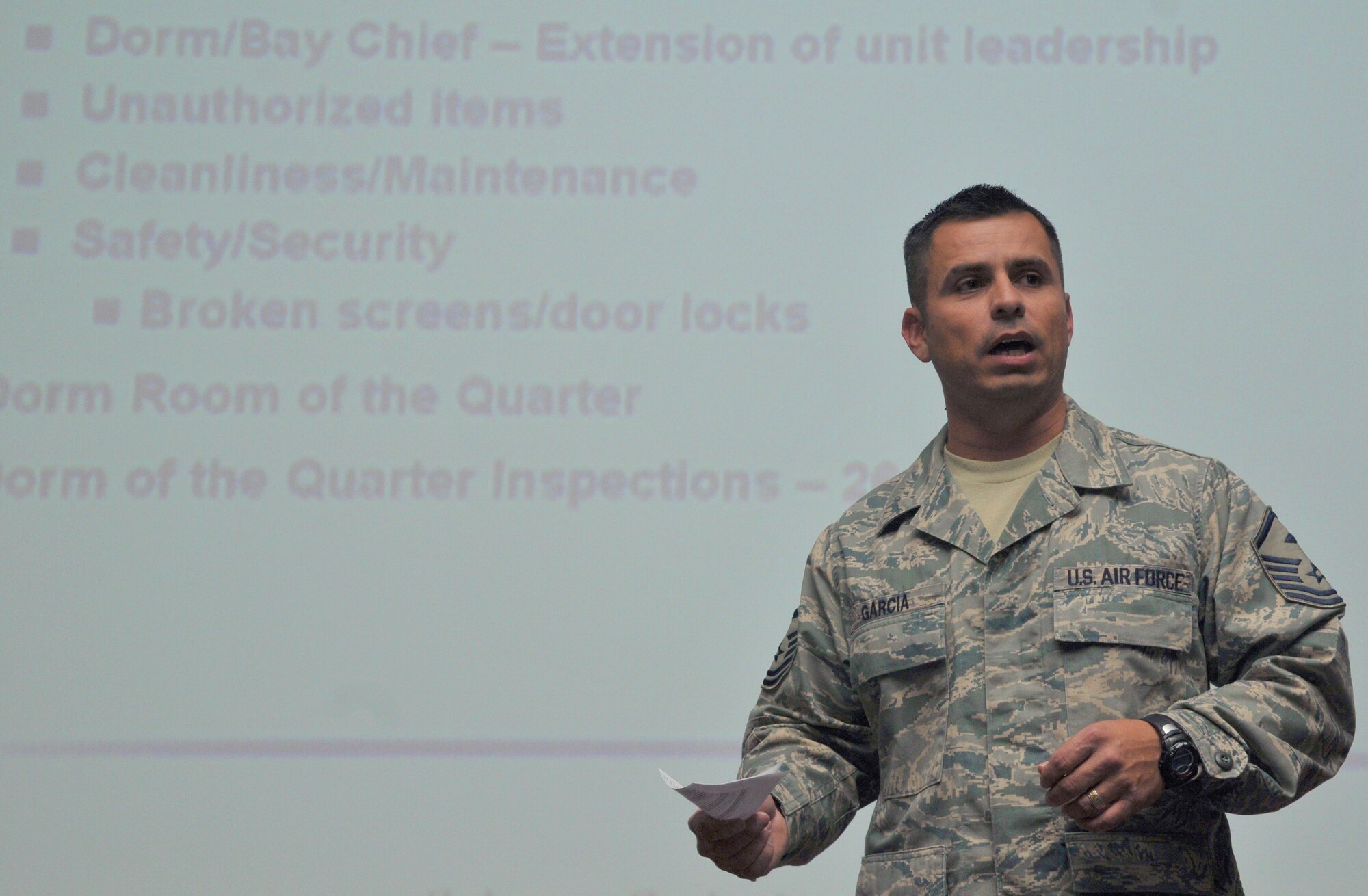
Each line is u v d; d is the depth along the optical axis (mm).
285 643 8070
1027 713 3842
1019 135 8391
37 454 8375
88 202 8734
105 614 8148
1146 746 3445
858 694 4258
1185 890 3635
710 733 7883
